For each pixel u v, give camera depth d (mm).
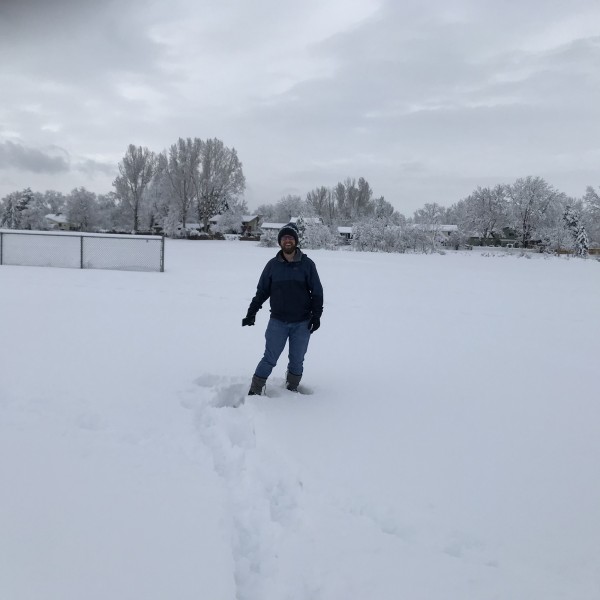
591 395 5230
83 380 5031
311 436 3838
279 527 2662
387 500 2963
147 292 12078
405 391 5121
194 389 4938
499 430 4156
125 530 2516
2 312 8625
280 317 4707
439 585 2271
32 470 3080
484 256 45562
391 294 13820
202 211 69875
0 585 2055
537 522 2816
